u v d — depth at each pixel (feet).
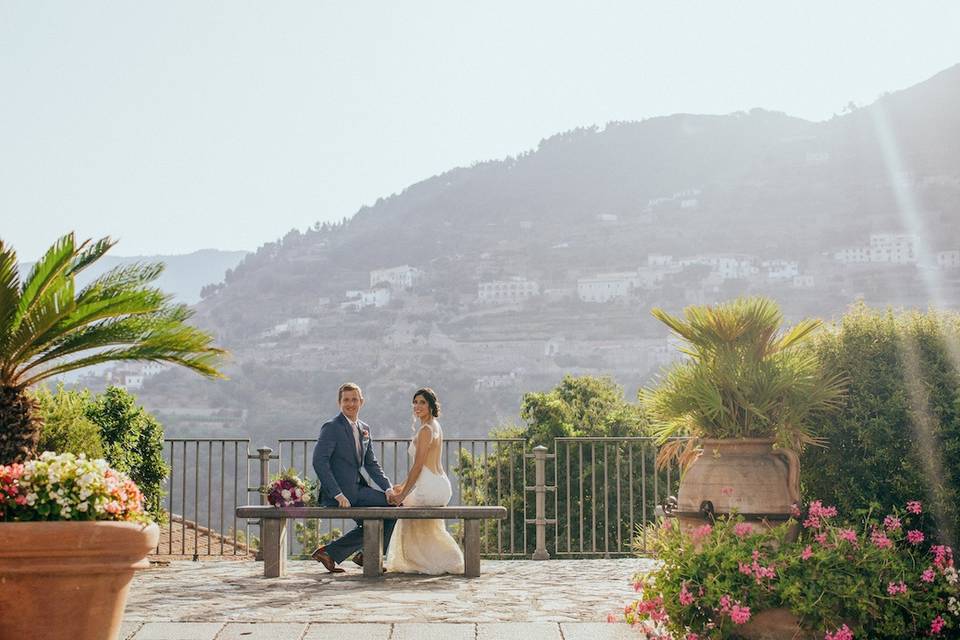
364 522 28.32
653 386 21.89
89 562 15.80
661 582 17.90
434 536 29.12
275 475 34.35
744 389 20.53
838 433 20.42
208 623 19.74
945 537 19.17
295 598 23.47
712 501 20.06
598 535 77.97
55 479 16.21
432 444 29.81
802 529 20.21
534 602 22.97
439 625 19.65
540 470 35.01
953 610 17.31
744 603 17.19
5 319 25.31
